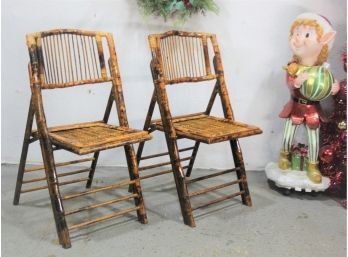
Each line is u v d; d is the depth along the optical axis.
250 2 2.09
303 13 1.89
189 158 2.12
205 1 1.98
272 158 2.28
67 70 1.95
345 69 1.88
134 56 2.19
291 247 1.49
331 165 1.96
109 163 2.34
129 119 2.28
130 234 1.58
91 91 2.24
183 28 2.13
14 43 2.21
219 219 1.71
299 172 1.96
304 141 2.12
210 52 2.16
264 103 2.20
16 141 2.34
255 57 2.15
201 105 2.23
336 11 2.05
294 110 1.91
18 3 2.16
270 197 1.94
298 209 1.81
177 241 1.53
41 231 1.59
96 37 1.70
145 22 2.14
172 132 1.66
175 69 1.84
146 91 2.23
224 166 2.31
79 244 1.50
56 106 2.28
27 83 2.25
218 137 1.54
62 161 2.35
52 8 2.16
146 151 2.30
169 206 1.84
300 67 1.84
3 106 2.30
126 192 1.99
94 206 1.55
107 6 2.14
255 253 1.45
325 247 1.49
